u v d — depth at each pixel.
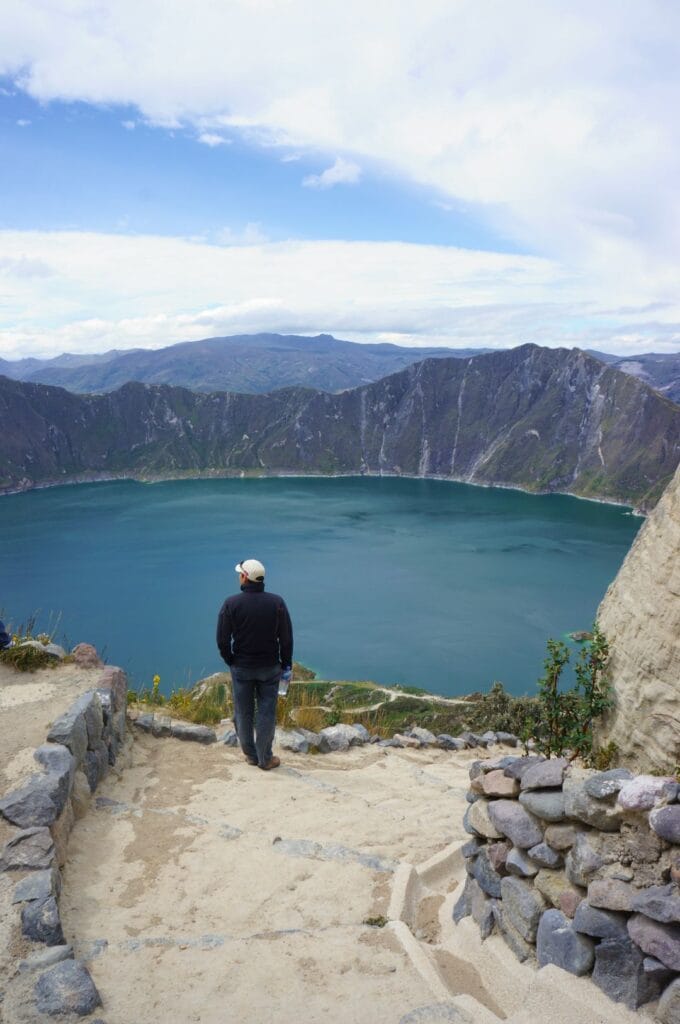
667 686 6.98
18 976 3.67
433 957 4.12
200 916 4.63
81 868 5.25
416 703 50.31
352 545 169.00
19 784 5.57
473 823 4.42
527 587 127.69
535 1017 3.31
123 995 3.68
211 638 102.75
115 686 8.30
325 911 4.73
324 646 97.69
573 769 3.95
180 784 7.39
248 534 185.00
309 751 10.25
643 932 3.21
